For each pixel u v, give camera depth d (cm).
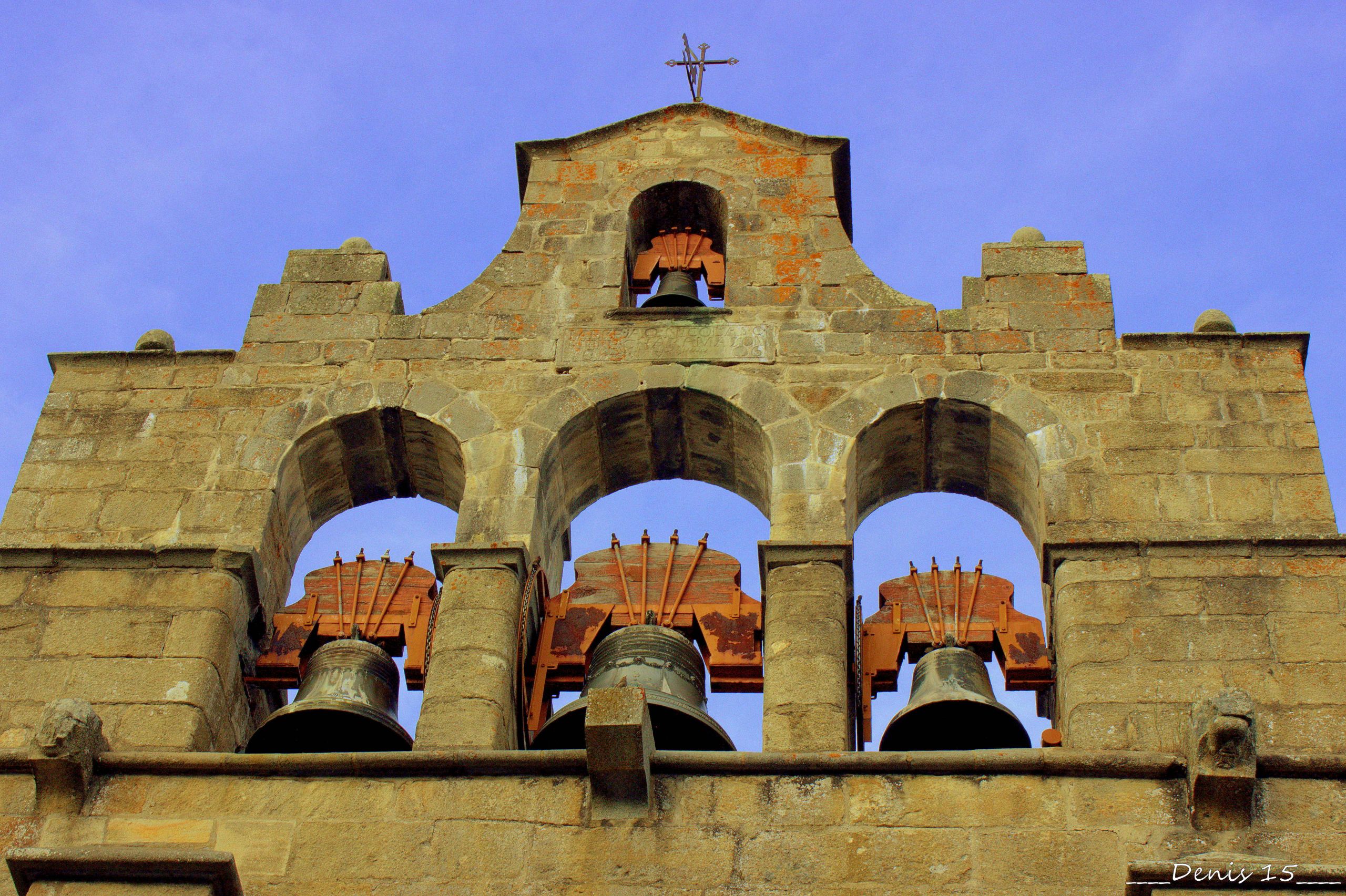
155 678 1554
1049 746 1532
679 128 2136
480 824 1382
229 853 1305
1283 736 1447
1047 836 1355
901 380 1784
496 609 1588
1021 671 1606
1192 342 1803
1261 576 1563
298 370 1844
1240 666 1495
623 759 1373
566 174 2088
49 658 1570
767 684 1522
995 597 1655
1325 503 1645
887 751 1408
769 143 2114
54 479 1745
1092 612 1544
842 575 1611
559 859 1358
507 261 1972
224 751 1579
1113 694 1480
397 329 1886
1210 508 1647
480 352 1853
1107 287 1886
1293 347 1791
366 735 1554
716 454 1831
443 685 1528
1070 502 1653
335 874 1360
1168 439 1708
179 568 1641
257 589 1658
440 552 1633
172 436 1780
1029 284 1892
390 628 1661
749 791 1395
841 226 1997
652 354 1834
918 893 1325
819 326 1859
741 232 1988
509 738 1542
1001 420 1742
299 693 1584
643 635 1592
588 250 1984
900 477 1823
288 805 1408
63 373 1859
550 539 1777
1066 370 1788
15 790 1435
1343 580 1556
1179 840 1351
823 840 1361
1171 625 1529
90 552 1650
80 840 1395
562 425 1761
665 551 1700
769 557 1619
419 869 1359
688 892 1334
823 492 1681
